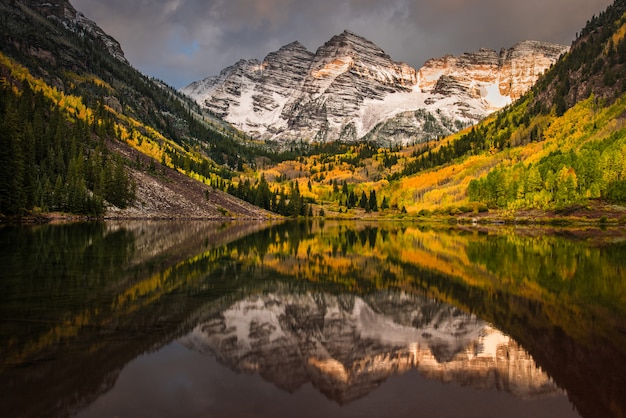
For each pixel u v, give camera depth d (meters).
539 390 11.29
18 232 54.75
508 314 20.05
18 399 9.74
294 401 10.16
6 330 14.91
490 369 12.86
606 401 10.65
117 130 168.62
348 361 13.33
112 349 13.45
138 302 19.98
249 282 27.00
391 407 9.97
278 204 184.00
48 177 96.94
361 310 20.56
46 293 21.12
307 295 23.83
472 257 42.44
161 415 9.16
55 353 12.77
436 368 12.84
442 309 20.94
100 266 30.30
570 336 16.42
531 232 82.12
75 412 9.17
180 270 30.44
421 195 197.12
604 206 108.00
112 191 110.81
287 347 14.55
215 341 14.77
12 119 90.25
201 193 153.25
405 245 55.19
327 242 58.66
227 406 9.75
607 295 24.36
